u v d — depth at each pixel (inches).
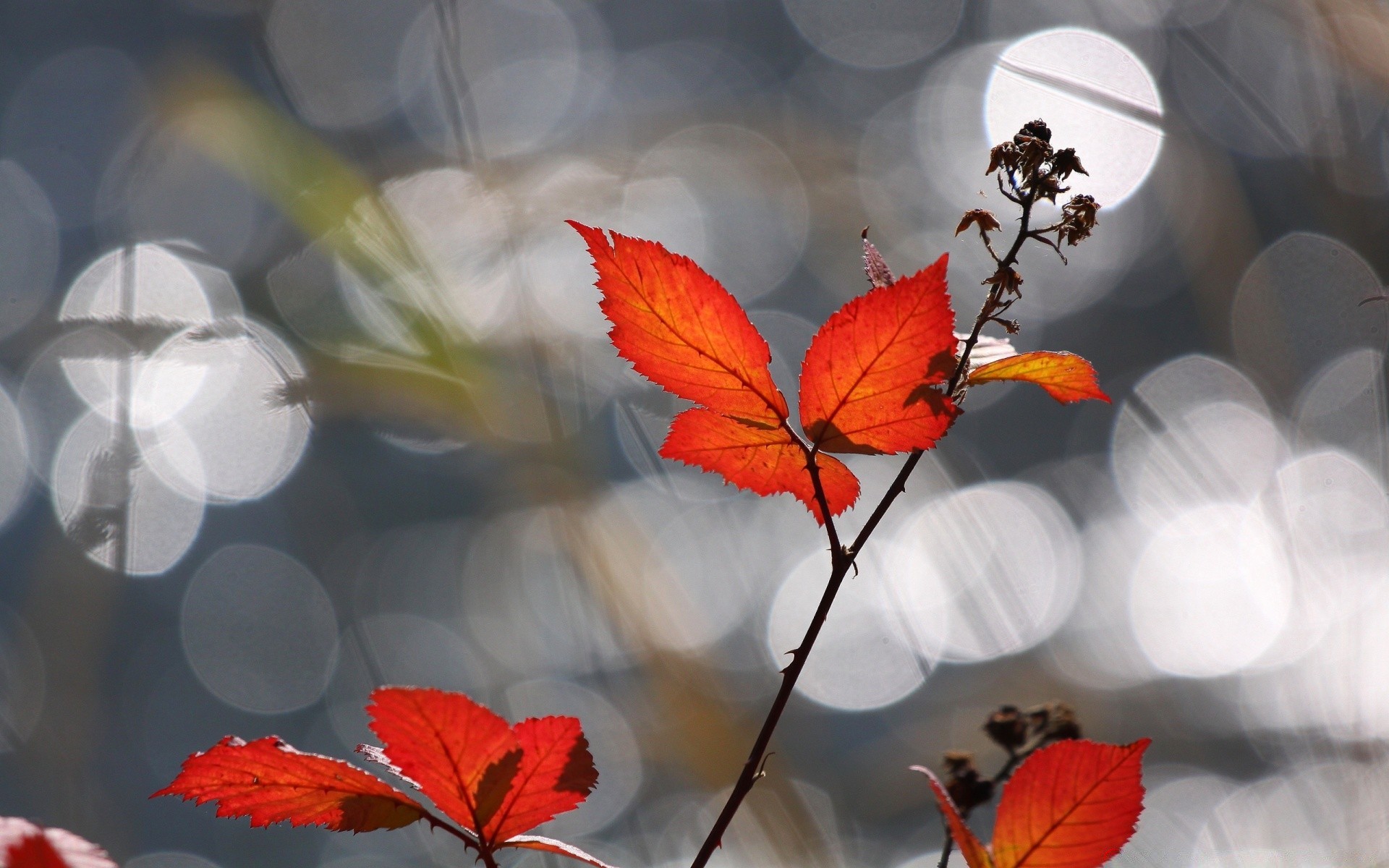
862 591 148.2
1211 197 102.7
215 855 120.0
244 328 84.5
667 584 90.8
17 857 46.6
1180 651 139.5
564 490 89.0
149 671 134.3
